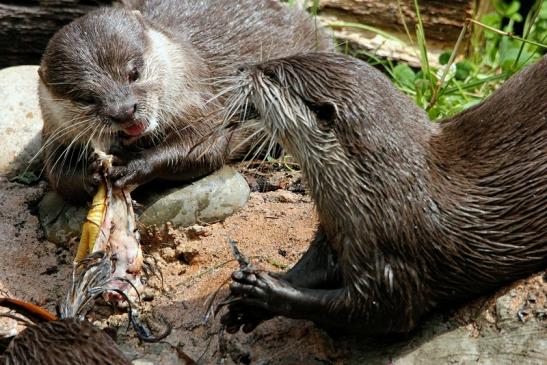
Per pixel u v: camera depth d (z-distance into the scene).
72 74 9.57
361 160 7.32
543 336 7.00
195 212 9.55
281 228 9.41
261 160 10.70
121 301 8.63
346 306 7.40
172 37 10.48
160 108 9.87
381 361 7.58
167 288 8.91
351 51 12.86
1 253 9.52
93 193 9.07
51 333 6.53
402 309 7.43
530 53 12.05
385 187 7.30
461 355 7.26
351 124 7.34
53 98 9.76
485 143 7.66
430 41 12.89
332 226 7.47
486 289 7.55
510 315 7.25
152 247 9.52
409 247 7.32
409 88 11.70
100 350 6.40
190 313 8.55
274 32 11.46
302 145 7.46
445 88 11.02
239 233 9.43
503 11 13.32
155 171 9.54
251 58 11.16
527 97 7.73
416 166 7.39
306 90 7.45
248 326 7.86
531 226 7.39
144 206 9.52
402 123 7.47
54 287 9.13
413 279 7.37
